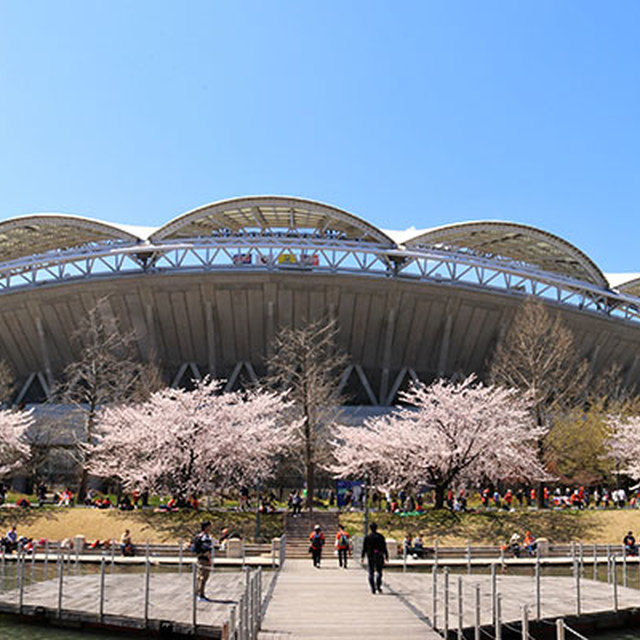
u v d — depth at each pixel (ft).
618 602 76.89
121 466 163.32
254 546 133.28
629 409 221.87
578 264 274.16
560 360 196.34
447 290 261.03
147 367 242.99
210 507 169.78
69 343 271.49
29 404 261.65
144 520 149.38
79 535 136.77
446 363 273.75
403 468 161.07
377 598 74.28
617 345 277.23
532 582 93.50
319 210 243.81
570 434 196.75
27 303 264.11
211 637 62.34
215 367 271.49
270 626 59.26
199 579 75.36
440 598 74.64
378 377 277.03
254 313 263.70
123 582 89.76
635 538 142.10
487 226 249.96
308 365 199.62
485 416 158.30
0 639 65.36
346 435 168.96
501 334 268.00
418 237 256.73
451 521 149.38
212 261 257.96
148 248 248.93
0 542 122.42
